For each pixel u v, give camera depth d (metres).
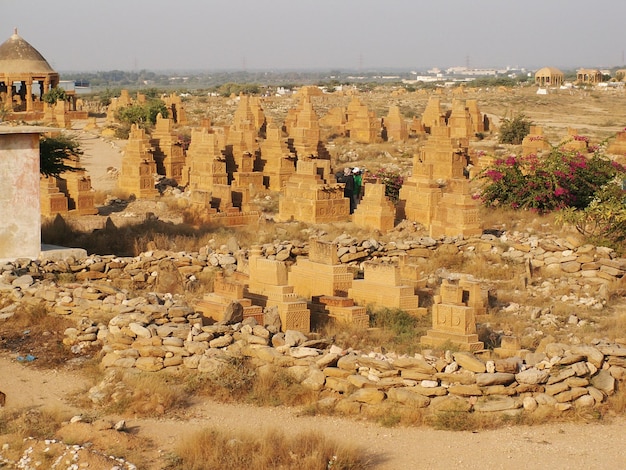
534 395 13.28
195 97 108.56
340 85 165.00
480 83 156.62
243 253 23.28
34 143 21.55
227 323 15.72
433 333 16.22
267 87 172.38
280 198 33.12
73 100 80.00
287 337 14.87
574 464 11.45
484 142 58.56
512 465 11.45
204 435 12.03
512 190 32.69
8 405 13.61
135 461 11.57
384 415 13.05
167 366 14.69
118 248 26.52
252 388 14.04
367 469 11.40
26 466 11.44
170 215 32.78
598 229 26.78
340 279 19.78
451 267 24.73
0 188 21.25
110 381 14.22
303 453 11.66
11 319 17.48
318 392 13.77
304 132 44.72
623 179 31.02
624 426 12.73
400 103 91.38
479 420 12.84
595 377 13.55
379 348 15.99
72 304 17.64
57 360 15.62
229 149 42.34
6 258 21.41
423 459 11.67
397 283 19.33
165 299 17.91
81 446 11.87
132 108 65.12
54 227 27.53
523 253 24.70
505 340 15.42
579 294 21.83
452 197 27.14
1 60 76.00
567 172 32.44
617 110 92.50
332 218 32.12
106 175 44.97
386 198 31.88
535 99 100.25
